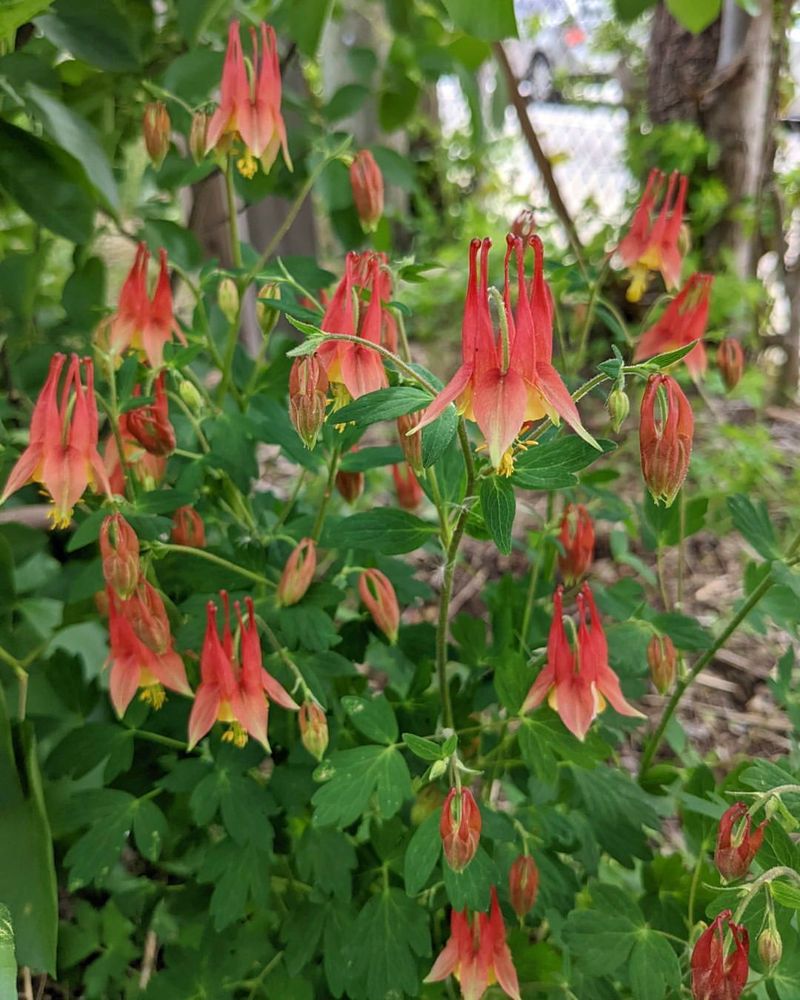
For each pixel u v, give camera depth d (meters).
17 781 0.22
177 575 0.23
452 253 0.67
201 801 0.22
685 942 0.21
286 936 0.23
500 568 0.46
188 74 0.27
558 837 0.23
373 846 0.24
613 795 0.22
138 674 0.21
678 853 0.23
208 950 0.24
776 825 0.18
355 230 0.30
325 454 0.23
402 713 0.24
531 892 0.21
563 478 0.16
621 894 0.21
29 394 0.26
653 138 0.51
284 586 0.21
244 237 0.45
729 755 0.36
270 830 0.22
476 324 0.14
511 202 0.67
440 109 0.89
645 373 0.16
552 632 0.20
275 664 0.22
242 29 0.28
